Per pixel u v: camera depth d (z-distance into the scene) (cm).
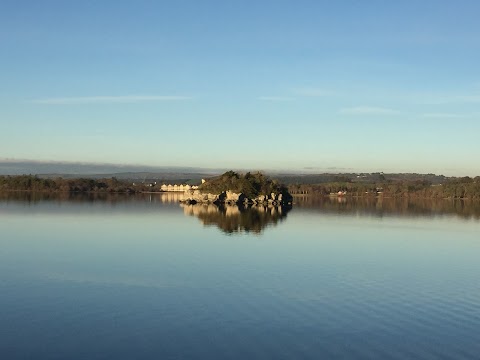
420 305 5244
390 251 8994
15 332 4256
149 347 3984
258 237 10644
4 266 6919
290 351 3962
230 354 3878
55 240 9650
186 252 8338
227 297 5406
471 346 4122
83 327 4397
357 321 4688
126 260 7494
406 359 3866
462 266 7488
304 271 6856
